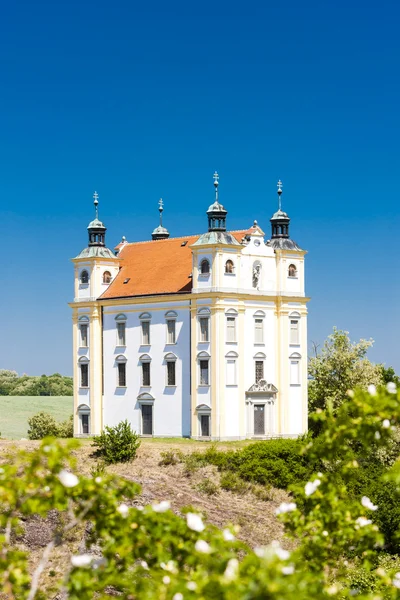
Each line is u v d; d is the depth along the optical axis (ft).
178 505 266.16
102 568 74.79
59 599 182.80
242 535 247.70
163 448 318.04
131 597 73.92
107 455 298.35
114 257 404.36
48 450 71.20
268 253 376.48
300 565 74.18
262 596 58.90
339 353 405.18
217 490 279.69
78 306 399.85
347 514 82.53
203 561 67.26
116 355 388.37
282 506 83.25
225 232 365.20
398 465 79.71
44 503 72.64
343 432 80.79
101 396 392.68
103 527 75.87
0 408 629.51
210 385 355.56
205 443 341.00
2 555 72.02
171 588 63.36
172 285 375.04
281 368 373.20
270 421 367.25
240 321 362.12
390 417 79.36
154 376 375.04
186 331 365.61
